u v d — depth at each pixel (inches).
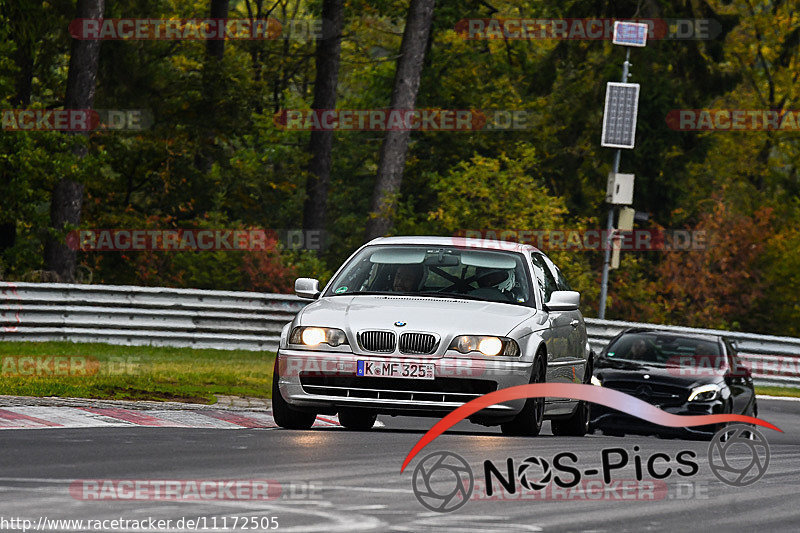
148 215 4953.3
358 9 6033.5
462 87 6038.4
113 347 3046.3
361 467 1100.5
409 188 6008.9
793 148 7022.6
